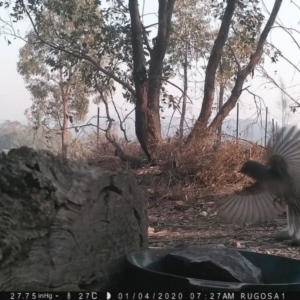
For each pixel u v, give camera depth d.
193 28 24.38
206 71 18.69
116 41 19.20
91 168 4.34
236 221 4.38
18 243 3.47
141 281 4.08
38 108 36.72
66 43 22.53
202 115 18.42
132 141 19.66
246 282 4.15
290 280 4.48
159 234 9.55
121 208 4.49
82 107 35.41
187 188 13.95
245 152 15.48
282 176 4.21
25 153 3.77
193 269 4.19
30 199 3.63
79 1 19.92
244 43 20.95
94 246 4.09
